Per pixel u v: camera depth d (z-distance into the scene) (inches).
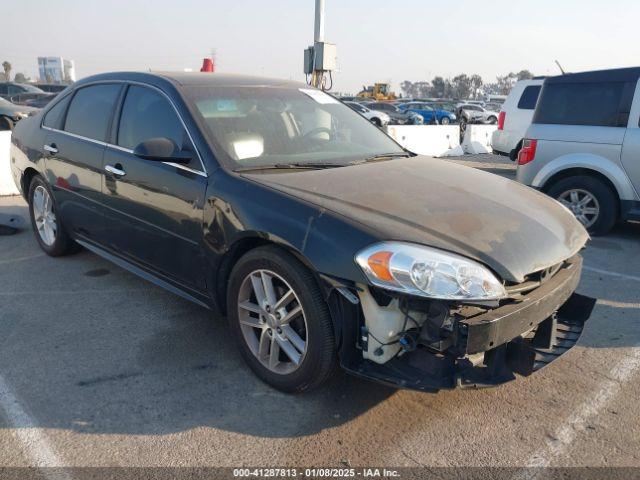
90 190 166.9
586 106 249.0
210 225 125.0
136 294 172.6
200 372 128.0
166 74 157.6
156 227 142.3
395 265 97.9
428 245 101.2
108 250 170.1
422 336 100.8
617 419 113.3
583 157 248.8
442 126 605.0
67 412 112.1
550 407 117.3
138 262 156.9
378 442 105.0
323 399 118.0
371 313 101.7
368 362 106.9
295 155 140.6
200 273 132.3
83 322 152.9
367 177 130.2
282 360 122.6
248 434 106.4
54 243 200.4
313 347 109.2
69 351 136.7
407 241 101.0
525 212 124.0
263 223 113.5
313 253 105.0
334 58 452.4
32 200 208.7
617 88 240.5
